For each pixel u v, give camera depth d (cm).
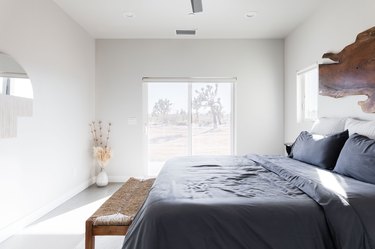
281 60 445
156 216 131
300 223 129
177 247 126
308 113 377
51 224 266
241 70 445
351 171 184
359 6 248
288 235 127
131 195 216
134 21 374
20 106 251
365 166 174
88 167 423
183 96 456
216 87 455
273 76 445
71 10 339
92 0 312
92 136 440
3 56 229
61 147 337
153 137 461
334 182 167
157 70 447
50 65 311
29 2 270
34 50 279
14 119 242
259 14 348
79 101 392
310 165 235
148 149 459
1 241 227
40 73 290
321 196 138
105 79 448
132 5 324
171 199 142
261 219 129
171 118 459
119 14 351
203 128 459
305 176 182
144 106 454
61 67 338
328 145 229
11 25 243
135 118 450
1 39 230
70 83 362
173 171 218
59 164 331
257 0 310
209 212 131
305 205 136
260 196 148
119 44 447
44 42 297
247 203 136
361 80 242
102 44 447
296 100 396
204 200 140
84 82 409
